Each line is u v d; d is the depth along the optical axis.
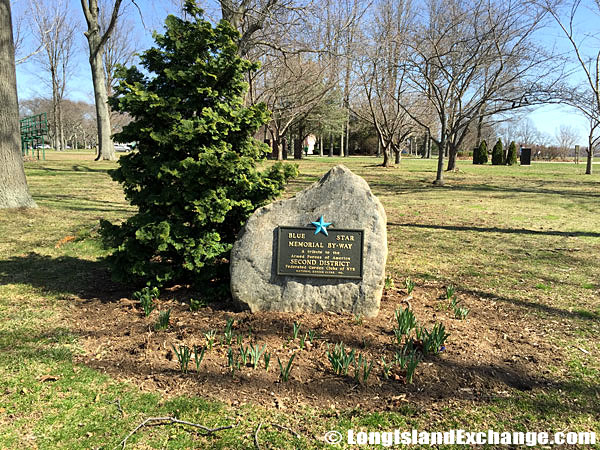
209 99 5.12
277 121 33.62
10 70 9.16
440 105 18.14
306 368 3.52
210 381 3.34
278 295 4.47
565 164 39.16
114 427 2.83
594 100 19.84
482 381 3.40
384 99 27.80
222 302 4.81
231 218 5.19
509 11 16.33
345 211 4.45
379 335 4.09
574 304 5.12
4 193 9.32
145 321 4.36
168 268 4.87
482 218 10.82
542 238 8.59
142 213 5.00
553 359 3.78
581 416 3.01
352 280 4.45
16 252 6.84
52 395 3.14
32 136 26.98
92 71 25.81
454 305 4.73
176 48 5.04
